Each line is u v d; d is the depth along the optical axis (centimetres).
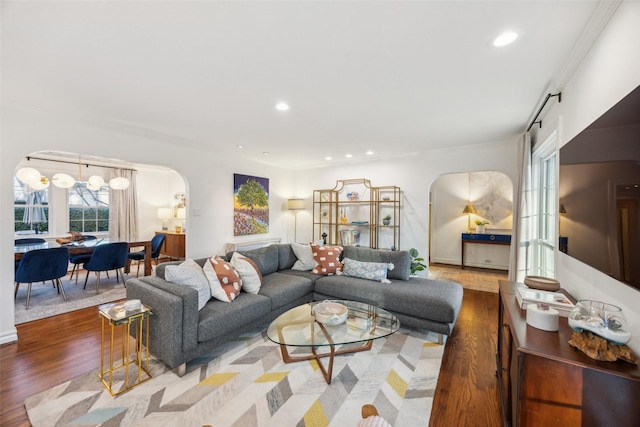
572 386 113
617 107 119
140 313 193
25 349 241
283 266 380
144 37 163
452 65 192
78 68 198
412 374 209
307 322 226
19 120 262
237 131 351
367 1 133
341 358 231
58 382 195
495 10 139
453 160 437
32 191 527
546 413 117
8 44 169
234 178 488
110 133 327
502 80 212
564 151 190
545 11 139
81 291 410
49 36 161
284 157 518
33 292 403
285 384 196
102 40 166
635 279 104
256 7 138
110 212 599
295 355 231
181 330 199
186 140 397
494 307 359
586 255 150
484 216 608
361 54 180
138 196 655
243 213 505
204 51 177
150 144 365
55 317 313
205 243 438
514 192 385
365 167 530
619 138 117
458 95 241
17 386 191
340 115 292
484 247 606
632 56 118
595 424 110
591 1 132
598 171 137
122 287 431
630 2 120
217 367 216
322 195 584
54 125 285
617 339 108
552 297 169
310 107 271
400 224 490
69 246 405
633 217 106
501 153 397
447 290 287
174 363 195
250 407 173
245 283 279
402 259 338
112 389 187
